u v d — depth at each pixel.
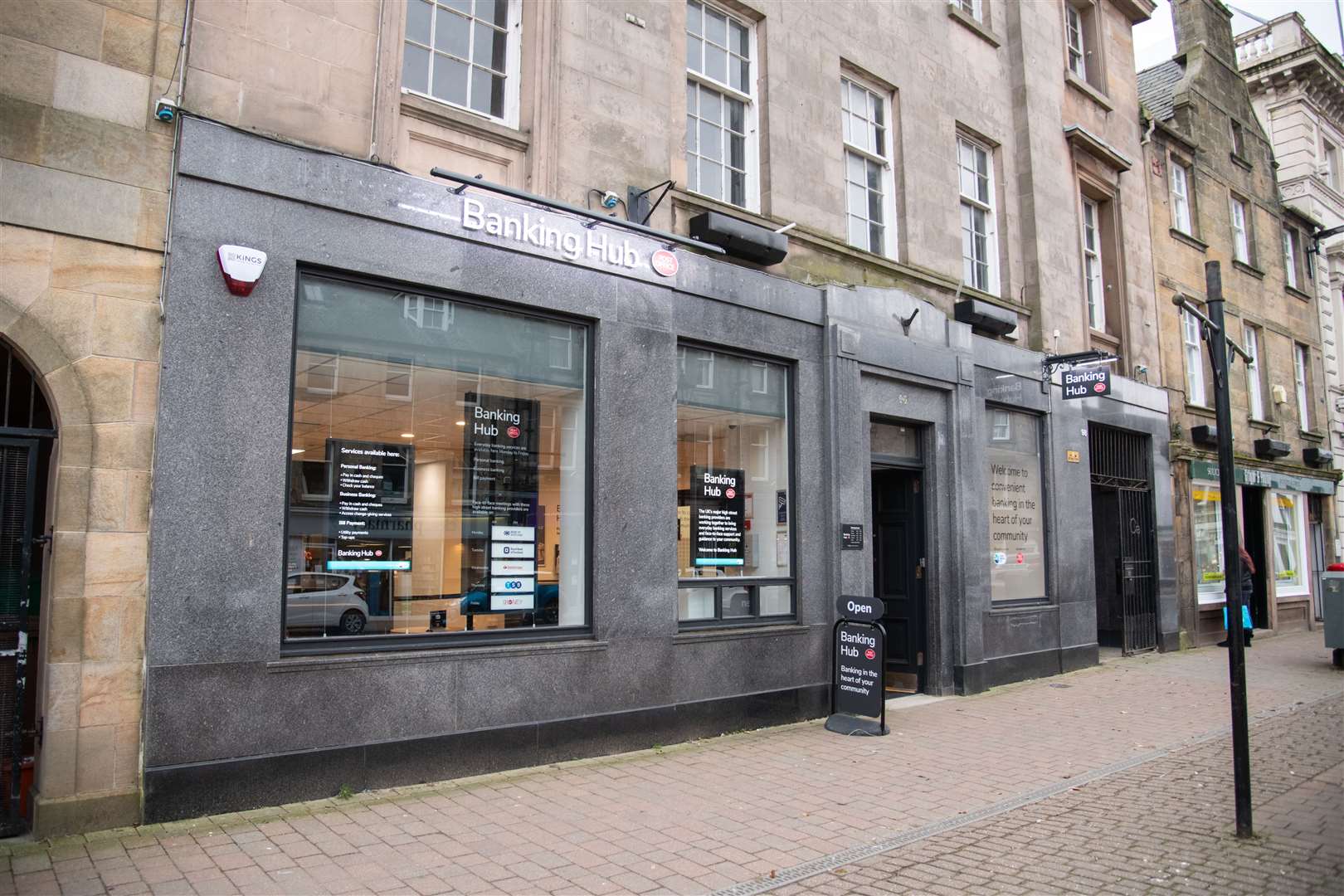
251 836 5.30
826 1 10.94
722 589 8.91
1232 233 19.70
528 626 7.46
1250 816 5.78
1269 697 11.05
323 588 6.34
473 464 7.24
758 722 8.80
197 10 6.09
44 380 5.34
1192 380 17.72
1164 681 12.25
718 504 8.98
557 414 7.76
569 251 7.73
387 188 6.72
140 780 5.44
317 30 6.64
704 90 9.80
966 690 11.05
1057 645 12.89
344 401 6.56
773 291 9.46
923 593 11.20
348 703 6.21
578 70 8.23
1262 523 19.20
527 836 5.49
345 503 6.52
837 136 10.81
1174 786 7.00
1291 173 22.97
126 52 5.76
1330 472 21.77
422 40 7.52
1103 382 12.48
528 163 7.81
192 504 5.71
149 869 4.75
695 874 4.98
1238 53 23.83
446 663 6.69
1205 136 19.19
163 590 5.57
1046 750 8.16
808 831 5.76
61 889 4.49
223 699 5.72
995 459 12.45
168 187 5.82
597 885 4.77
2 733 5.29
